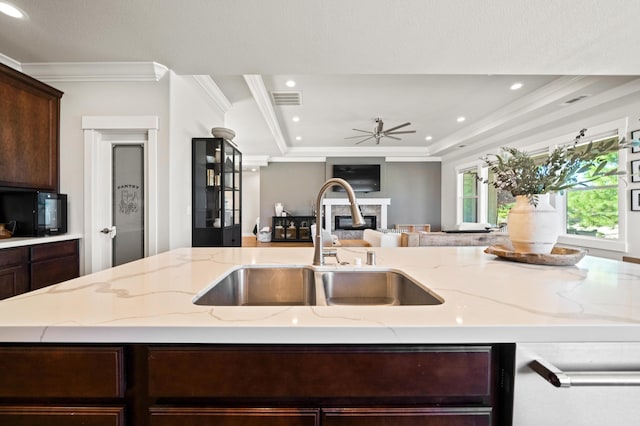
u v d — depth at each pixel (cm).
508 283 94
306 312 66
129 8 183
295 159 805
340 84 360
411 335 60
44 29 206
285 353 60
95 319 62
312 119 509
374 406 61
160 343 61
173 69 263
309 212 818
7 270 206
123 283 94
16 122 232
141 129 264
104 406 61
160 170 264
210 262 134
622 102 341
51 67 254
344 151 760
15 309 68
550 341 60
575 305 72
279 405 61
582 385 55
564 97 353
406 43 220
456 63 250
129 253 274
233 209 367
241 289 129
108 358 60
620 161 349
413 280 103
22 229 241
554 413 60
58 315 65
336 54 236
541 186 123
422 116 488
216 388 60
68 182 269
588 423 59
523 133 480
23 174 238
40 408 60
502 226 466
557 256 120
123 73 257
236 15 190
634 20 191
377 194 809
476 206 662
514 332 60
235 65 255
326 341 60
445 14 187
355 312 67
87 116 264
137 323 60
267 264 132
